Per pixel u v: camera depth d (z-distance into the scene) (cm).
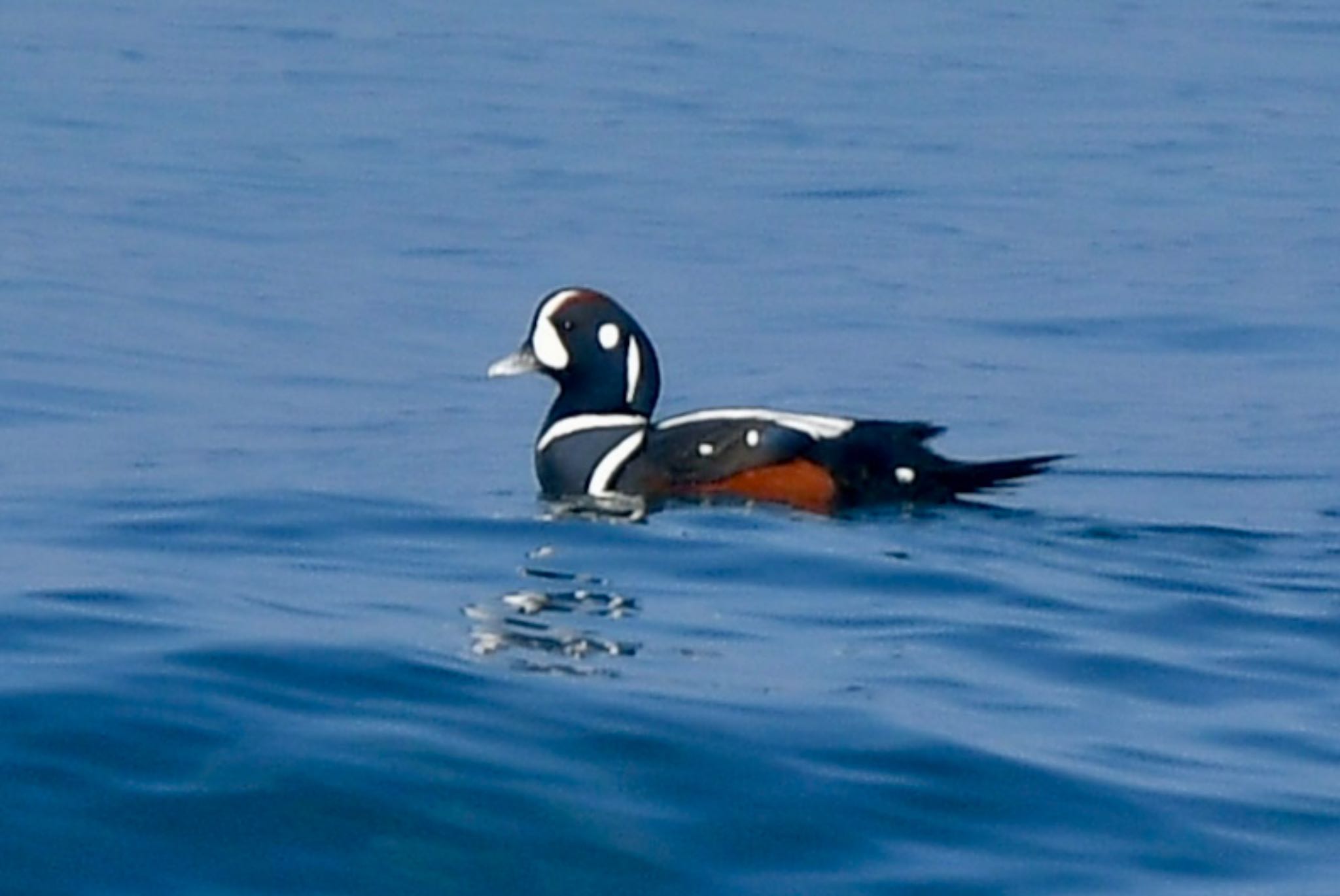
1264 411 2097
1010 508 1557
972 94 4300
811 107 4106
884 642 1221
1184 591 1360
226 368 2202
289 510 1536
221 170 3406
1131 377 2256
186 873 880
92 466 1728
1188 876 916
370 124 3856
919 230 3070
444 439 1905
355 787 943
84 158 3462
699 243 2956
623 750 993
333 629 1163
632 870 898
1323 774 1033
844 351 2362
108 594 1226
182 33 4878
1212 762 1042
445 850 905
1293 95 4362
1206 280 2775
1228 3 5709
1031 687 1149
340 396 2102
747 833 929
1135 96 4309
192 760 958
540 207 3184
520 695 1051
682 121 3941
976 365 2303
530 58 4653
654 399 1628
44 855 884
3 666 1053
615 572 1373
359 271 2734
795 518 1509
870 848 923
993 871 909
